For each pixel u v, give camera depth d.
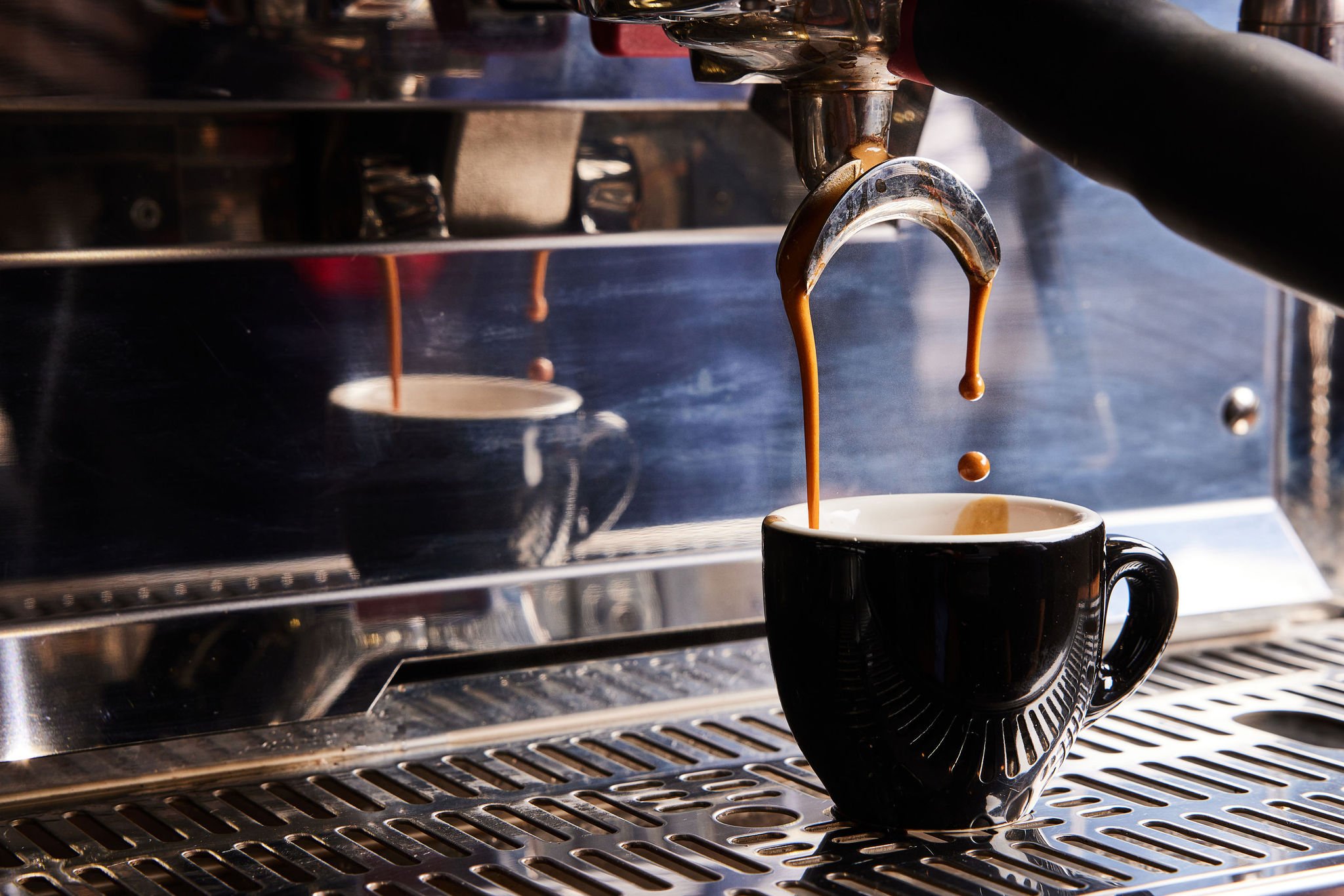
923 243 0.63
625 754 0.52
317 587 0.54
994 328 0.65
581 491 0.58
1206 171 0.32
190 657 0.52
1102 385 0.67
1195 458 0.69
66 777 0.50
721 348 0.60
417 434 0.55
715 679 0.60
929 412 0.64
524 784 0.49
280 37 0.51
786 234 0.43
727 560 0.61
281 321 0.53
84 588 0.51
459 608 0.56
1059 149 0.37
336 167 0.53
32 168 0.49
